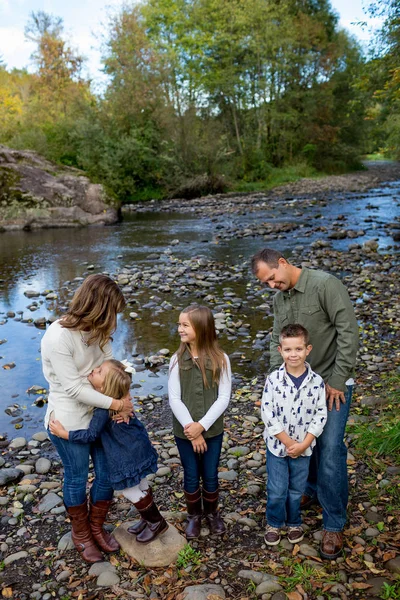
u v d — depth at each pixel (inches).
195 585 104.7
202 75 1192.2
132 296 348.2
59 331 105.6
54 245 542.0
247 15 1165.7
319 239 521.7
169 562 113.0
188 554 114.0
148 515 115.0
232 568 111.0
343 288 114.3
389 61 361.4
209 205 844.6
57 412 107.8
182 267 421.4
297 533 117.5
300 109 1402.6
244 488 142.1
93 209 694.5
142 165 987.9
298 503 116.6
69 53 1408.7
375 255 438.9
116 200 724.7
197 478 121.0
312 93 1344.7
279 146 1360.7
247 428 180.1
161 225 665.6
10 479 151.6
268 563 111.6
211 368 115.6
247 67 1208.8
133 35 1013.8
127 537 119.0
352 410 183.9
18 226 652.1
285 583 104.9
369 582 103.6
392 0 333.1
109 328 107.6
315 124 1416.1
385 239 511.5
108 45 1016.2
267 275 113.7
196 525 122.1
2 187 661.9
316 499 132.0
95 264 446.9
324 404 110.4
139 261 454.0
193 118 1010.1
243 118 1273.4
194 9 1198.3
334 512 113.0
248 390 212.4
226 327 281.7
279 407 111.3
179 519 128.1
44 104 1248.8
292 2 1423.5
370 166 1769.2
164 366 239.8
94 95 1064.2
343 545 115.7
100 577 108.7
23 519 133.2
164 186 1009.5
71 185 706.2
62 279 399.5
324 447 112.5
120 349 259.4
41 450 173.5
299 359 108.3
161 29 1243.8
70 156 983.0
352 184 1077.1
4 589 106.7
